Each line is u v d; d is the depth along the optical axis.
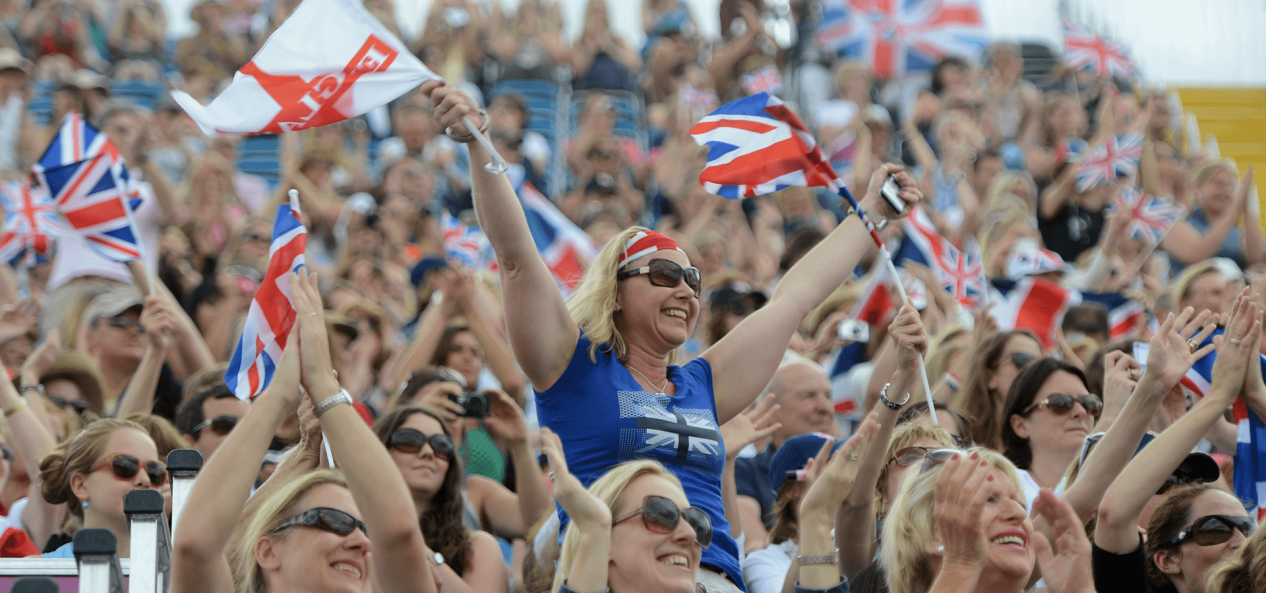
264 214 39.78
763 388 16.03
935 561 14.28
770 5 64.12
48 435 19.56
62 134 23.56
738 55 60.06
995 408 21.53
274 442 19.23
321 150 41.22
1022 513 13.73
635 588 12.60
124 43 59.34
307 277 12.91
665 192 46.00
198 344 24.80
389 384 26.30
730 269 33.66
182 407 20.47
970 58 61.06
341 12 14.66
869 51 59.81
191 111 13.90
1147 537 16.22
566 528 14.05
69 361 22.56
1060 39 66.94
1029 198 40.12
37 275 31.50
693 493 14.24
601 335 14.55
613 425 14.16
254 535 13.32
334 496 13.30
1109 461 15.57
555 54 60.03
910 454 17.30
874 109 53.03
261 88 14.32
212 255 34.00
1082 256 37.69
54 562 13.55
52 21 55.03
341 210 40.31
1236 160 62.69
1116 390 17.92
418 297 34.16
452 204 43.09
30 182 29.42
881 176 17.94
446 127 13.77
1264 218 57.47
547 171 50.31
